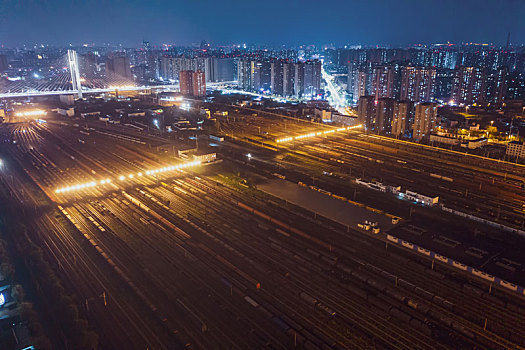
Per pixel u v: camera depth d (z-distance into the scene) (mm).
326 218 183000
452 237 160250
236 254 153875
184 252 155375
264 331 114562
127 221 183125
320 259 150875
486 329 114812
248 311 123000
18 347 107625
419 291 130500
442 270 141750
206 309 123688
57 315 120312
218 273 142125
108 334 114250
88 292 132000
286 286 134750
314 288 134250
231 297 129375
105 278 139375
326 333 114188
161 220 182625
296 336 111125
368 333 114312
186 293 131250
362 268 144250
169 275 140875
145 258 151625
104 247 159750
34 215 189250
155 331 115000
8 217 186250
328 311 122438
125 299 128500
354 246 158250
